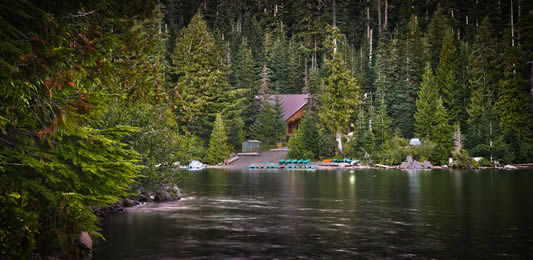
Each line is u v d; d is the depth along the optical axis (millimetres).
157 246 11039
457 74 74875
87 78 7883
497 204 18969
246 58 85312
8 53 6020
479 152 56469
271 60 113250
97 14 8602
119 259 9758
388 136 60094
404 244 11156
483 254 10070
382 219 15094
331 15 117750
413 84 75625
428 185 28828
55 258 8570
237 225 14023
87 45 7293
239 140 73688
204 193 24281
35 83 6758
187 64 71688
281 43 117188
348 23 134125
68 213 8062
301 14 119750
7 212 6879
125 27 9602
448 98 70250
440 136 58250
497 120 62156
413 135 72688
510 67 65688
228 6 149625
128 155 9008
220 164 60156
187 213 16688
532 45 65438
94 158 8336
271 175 39969
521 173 41625
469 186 27859
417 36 79500
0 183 6859
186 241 11594
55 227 8078
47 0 7242
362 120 60875
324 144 63531
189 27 74250
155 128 20594
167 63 73375
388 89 76500
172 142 21312
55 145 8094
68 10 7625
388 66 78500
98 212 15977
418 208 17859
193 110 70188
